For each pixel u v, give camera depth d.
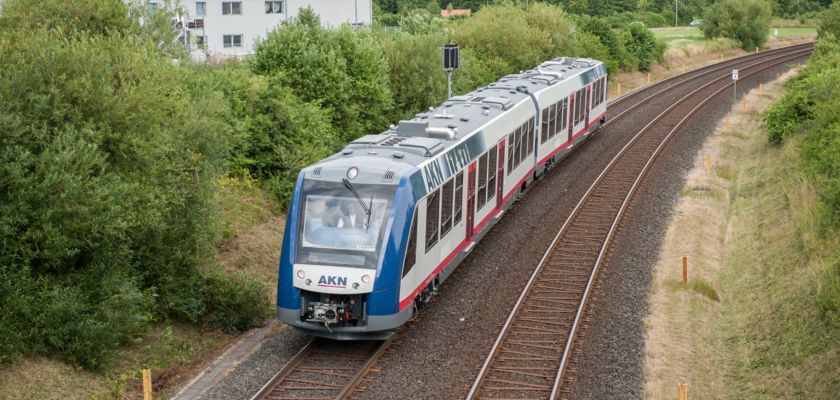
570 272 21.20
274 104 26.06
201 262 18.20
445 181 18.56
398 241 15.93
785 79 59.31
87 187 14.47
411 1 109.12
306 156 26.19
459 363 15.83
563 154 34.22
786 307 18.86
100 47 16.23
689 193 29.45
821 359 16.17
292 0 66.88
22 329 14.06
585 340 16.95
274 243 22.83
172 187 17.20
